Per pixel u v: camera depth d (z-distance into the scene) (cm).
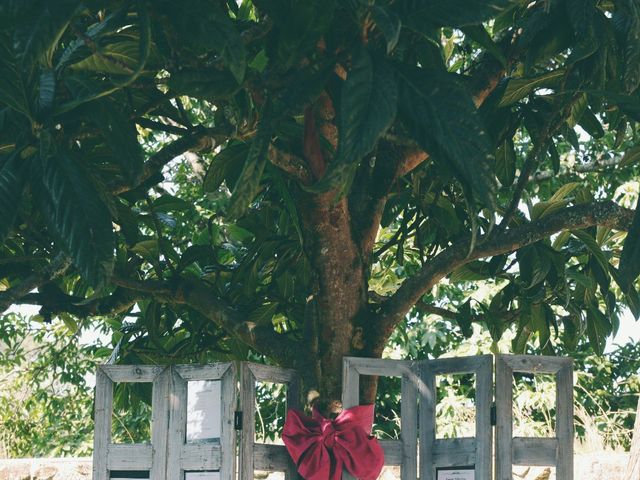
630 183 1016
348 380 362
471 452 363
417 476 376
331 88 302
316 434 354
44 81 276
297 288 463
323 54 297
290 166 341
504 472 361
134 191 394
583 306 446
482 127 260
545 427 830
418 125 263
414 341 1026
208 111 835
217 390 365
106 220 268
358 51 263
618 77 365
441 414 916
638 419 359
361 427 356
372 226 389
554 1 319
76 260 266
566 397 372
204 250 425
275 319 539
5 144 297
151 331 431
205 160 627
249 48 330
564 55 450
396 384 1024
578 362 1078
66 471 565
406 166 399
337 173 252
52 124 275
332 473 354
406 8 270
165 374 373
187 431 369
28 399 1095
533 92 391
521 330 457
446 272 378
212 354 485
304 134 334
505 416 364
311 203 359
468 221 470
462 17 267
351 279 373
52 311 414
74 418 1123
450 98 262
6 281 448
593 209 367
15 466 570
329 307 370
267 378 371
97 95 278
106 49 303
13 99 273
